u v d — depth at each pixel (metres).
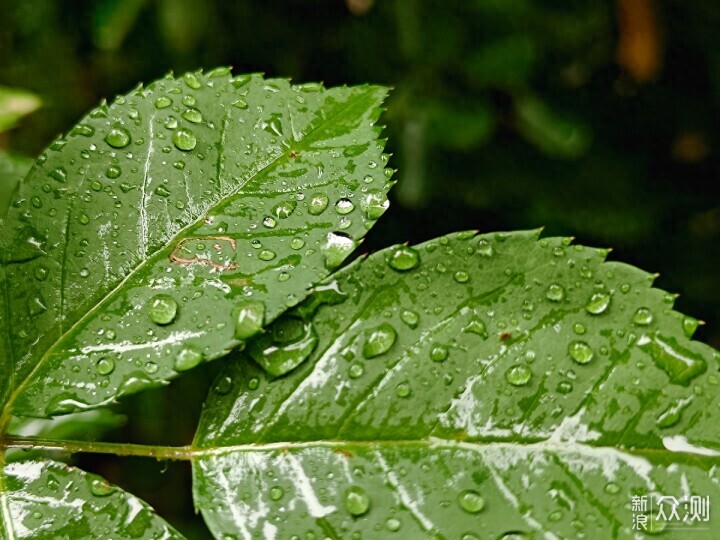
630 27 0.43
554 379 0.28
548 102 0.44
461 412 0.28
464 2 0.41
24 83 0.45
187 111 0.28
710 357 0.27
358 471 0.27
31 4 0.44
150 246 0.28
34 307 0.28
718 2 0.43
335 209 0.28
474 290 0.28
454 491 0.27
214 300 0.28
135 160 0.28
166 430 0.41
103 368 0.27
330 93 0.28
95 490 0.27
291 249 0.28
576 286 0.28
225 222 0.28
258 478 0.27
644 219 0.44
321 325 0.28
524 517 0.27
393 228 0.45
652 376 0.27
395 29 0.42
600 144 0.46
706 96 0.46
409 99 0.42
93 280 0.28
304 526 0.27
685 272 0.45
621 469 0.27
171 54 0.44
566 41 0.43
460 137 0.41
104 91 0.46
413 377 0.28
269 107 0.28
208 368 0.42
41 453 0.28
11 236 0.28
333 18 0.43
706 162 0.46
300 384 0.28
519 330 0.28
